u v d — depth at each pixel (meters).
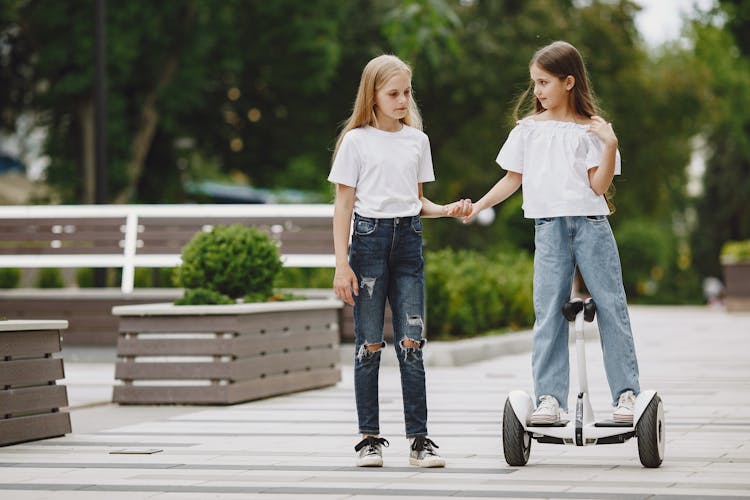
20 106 41.75
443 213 8.86
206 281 14.70
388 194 8.66
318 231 19.16
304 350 14.75
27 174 43.72
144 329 13.36
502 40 50.34
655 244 66.06
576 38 51.53
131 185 39.81
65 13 37.38
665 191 61.75
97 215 20.47
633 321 35.84
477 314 22.67
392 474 8.42
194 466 8.88
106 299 19.52
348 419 11.86
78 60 37.47
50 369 10.59
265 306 13.79
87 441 10.33
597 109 9.02
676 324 33.50
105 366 17.98
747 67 59.94
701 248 75.25
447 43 30.08
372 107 8.77
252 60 43.72
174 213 20.14
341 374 16.17
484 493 7.59
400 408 12.84
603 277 8.76
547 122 8.91
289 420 11.80
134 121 40.28
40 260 20.48
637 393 8.75
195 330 13.24
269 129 47.12
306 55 43.59
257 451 9.67
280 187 46.97
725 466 8.66
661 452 8.64
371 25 46.91
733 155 73.44
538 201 8.84
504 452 8.69
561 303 8.85
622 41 53.97
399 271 8.76
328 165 48.62
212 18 40.66
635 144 57.31
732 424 11.12
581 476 8.25
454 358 18.48
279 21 42.88
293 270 23.53
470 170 54.53
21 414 10.23
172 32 39.84
